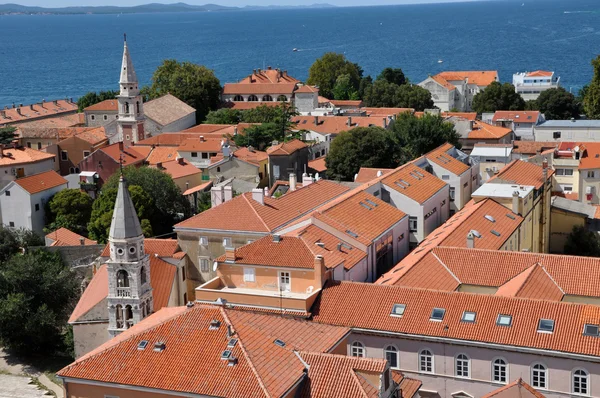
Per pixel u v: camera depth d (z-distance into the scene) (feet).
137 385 208.03
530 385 239.91
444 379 249.96
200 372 206.59
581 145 524.52
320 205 372.38
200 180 521.24
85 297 328.29
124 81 634.84
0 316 341.41
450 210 438.40
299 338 225.76
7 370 339.36
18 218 471.21
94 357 219.00
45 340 347.97
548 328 240.73
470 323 248.32
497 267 292.20
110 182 469.57
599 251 406.41
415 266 290.35
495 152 523.70
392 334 252.62
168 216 457.27
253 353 209.26
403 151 536.01
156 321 242.37
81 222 470.39
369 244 315.17
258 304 272.92
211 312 223.92
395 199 379.76
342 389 199.41
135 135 638.12
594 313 241.35
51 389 321.11
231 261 287.69
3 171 526.16
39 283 361.51
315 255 281.54
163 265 337.93
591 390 233.55
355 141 523.70
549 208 423.64
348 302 265.34
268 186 512.63
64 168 606.14
